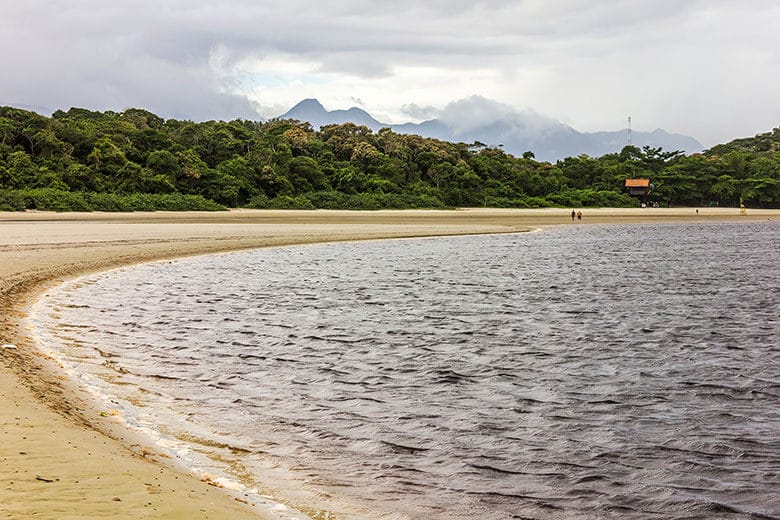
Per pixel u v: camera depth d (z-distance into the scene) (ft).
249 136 475.72
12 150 354.95
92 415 38.83
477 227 297.94
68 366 51.62
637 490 32.89
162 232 209.77
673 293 110.83
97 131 406.00
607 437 40.63
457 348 66.33
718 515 30.42
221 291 102.22
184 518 23.56
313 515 28.32
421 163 504.02
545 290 112.37
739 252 199.82
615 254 188.65
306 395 48.16
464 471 34.63
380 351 64.18
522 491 32.45
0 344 55.93
